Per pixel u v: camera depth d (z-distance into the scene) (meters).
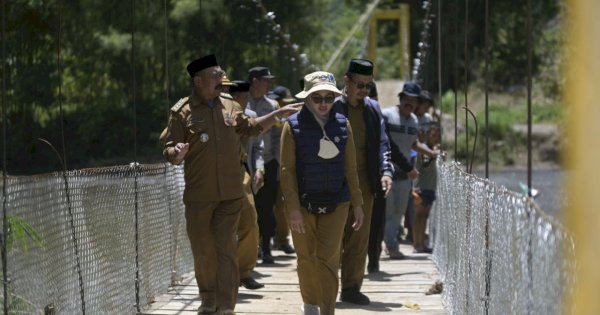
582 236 6.47
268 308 20.05
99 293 16.53
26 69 36.50
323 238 16.59
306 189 16.41
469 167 18.25
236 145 18.09
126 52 68.75
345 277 20.50
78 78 69.25
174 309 19.77
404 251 31.34
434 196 30.45
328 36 127.25
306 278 16.95
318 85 16.39
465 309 16.80
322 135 16.44
